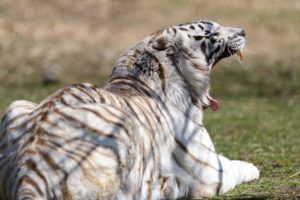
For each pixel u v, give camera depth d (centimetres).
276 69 3488
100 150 902
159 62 1137
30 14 4225
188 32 1180
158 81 1129
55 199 871
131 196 955
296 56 3700
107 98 1002
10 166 902
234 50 1238
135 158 958
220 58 1247
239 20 4197
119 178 914
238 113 2469
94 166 893
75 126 913
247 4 4481
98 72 3525
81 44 3888
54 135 904
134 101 1066
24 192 852
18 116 953
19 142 917
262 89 3244
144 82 1120
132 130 948
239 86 3278
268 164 1452
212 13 4294
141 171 980
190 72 1155
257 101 2925
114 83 1116
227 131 2022
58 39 3934
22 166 879
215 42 1204
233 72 3434
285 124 2205
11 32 3959
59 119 920
